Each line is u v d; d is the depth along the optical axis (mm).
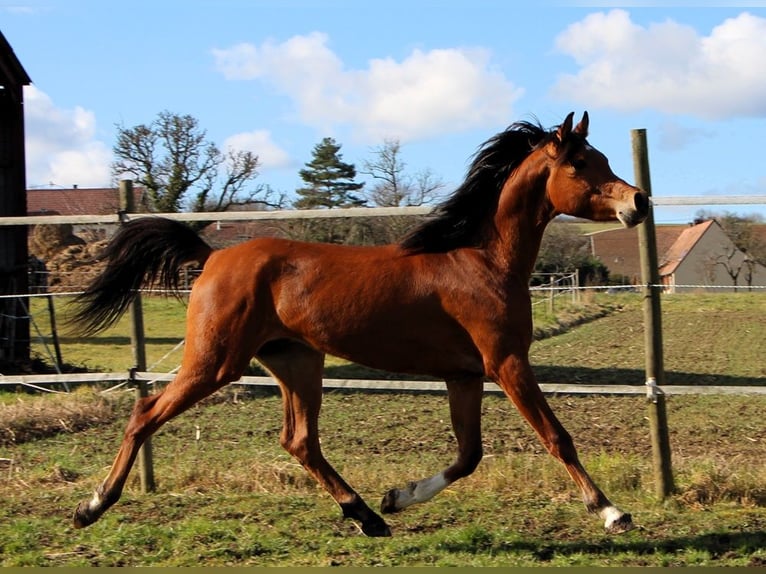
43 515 5723
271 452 7883
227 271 5227
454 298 5027
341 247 5324
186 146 28266
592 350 17812
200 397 5180
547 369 14820
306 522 5543
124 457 5152
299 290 5148
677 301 30922
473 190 5223
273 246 5301
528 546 5039
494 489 6332
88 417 9742
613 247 44156
